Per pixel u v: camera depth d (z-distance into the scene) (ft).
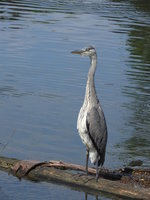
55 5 97.40
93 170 37.32
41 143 41.98
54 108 49.78
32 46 68.39
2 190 34.71
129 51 68.85
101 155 36.06
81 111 36.24
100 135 35.73
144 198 33.60
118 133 45.16
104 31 78.38
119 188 34.37
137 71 61.87
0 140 42.01
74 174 36.01
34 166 37.14
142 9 99.04
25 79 57.31
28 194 34.42
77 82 57.41
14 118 46.60
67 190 35.42
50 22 82.12
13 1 98.84
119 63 64.08
